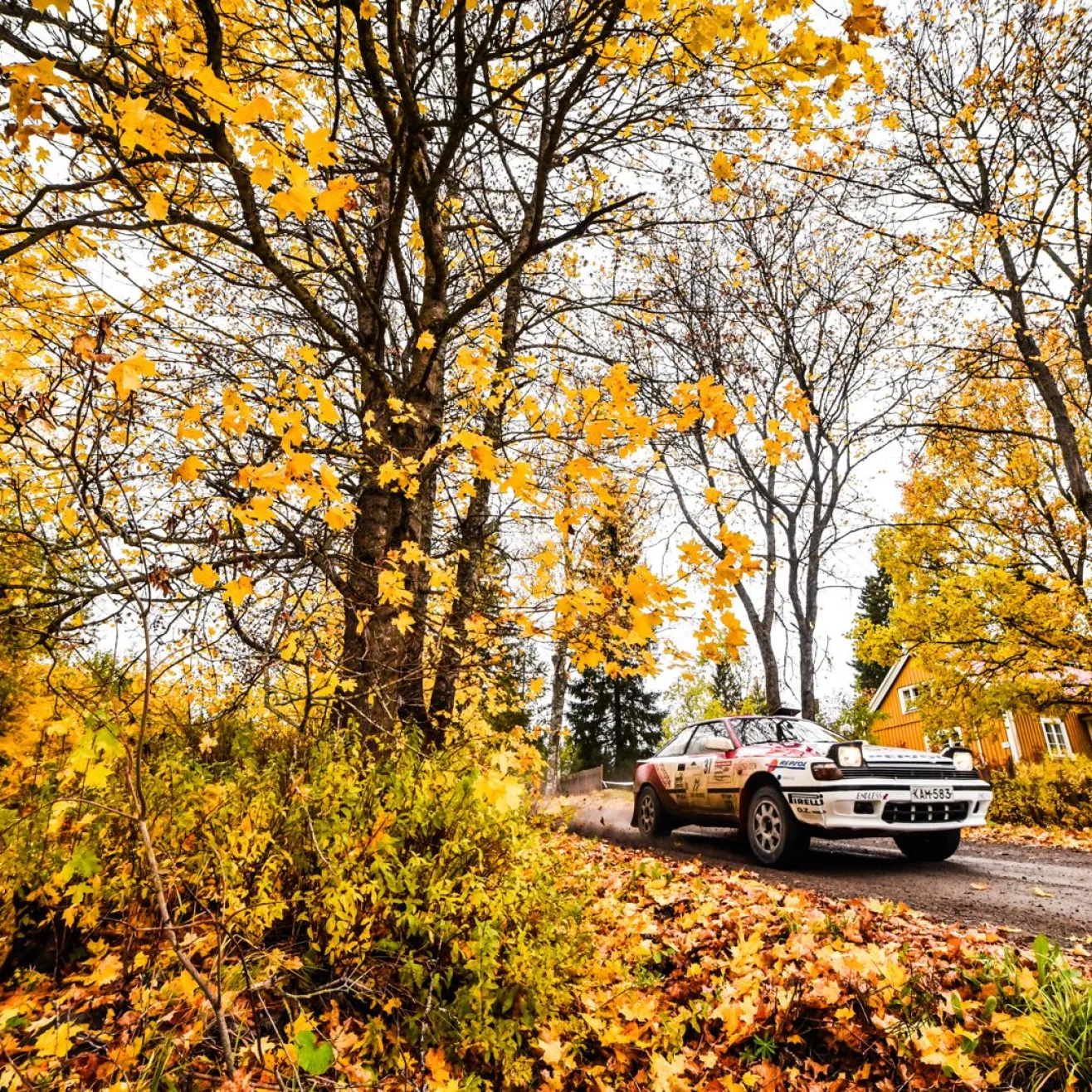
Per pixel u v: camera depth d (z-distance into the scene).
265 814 2.38
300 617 2.92
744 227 5.73
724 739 6.49
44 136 1.94
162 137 1.91
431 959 2.20
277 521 2.83
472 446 2.35
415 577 4.25
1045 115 10.11
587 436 2.48
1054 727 18.95
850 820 5.07
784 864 5.49
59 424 2.02
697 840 7.68
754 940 3.12
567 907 2.73
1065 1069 2.06
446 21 3.43
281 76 3.27
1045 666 12.23
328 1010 2.24
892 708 25.81
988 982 2.60
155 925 2.13
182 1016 1.95
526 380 3.60
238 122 1.62
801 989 2.68
